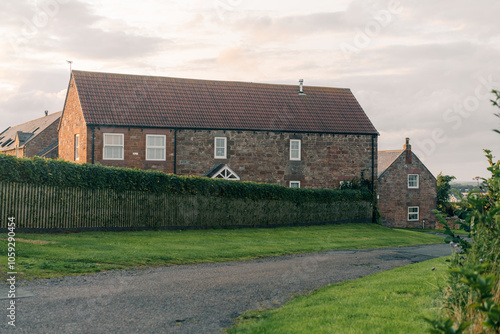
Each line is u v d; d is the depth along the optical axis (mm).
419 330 6984
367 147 35688
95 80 32094
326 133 34656
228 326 7613
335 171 34875
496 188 7020
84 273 11750
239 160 32562
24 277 10734
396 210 45188
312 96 38062
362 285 10844
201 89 35062
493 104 6148
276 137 33531
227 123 32500
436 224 46188
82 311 8211
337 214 32219
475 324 5582
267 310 8695
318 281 11844
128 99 31641
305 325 7332
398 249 20750
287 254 17484
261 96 36344
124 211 22000
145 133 30234
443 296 7902
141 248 16156
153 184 23031
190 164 31328
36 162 18969
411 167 45875
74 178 20172
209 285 10883
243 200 26812
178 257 15070
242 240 20562
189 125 31328
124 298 9297
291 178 33781
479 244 6672
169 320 7879
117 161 29500
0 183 17969
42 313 7961
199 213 24844
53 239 16719
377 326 7238
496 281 5941
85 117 28984
